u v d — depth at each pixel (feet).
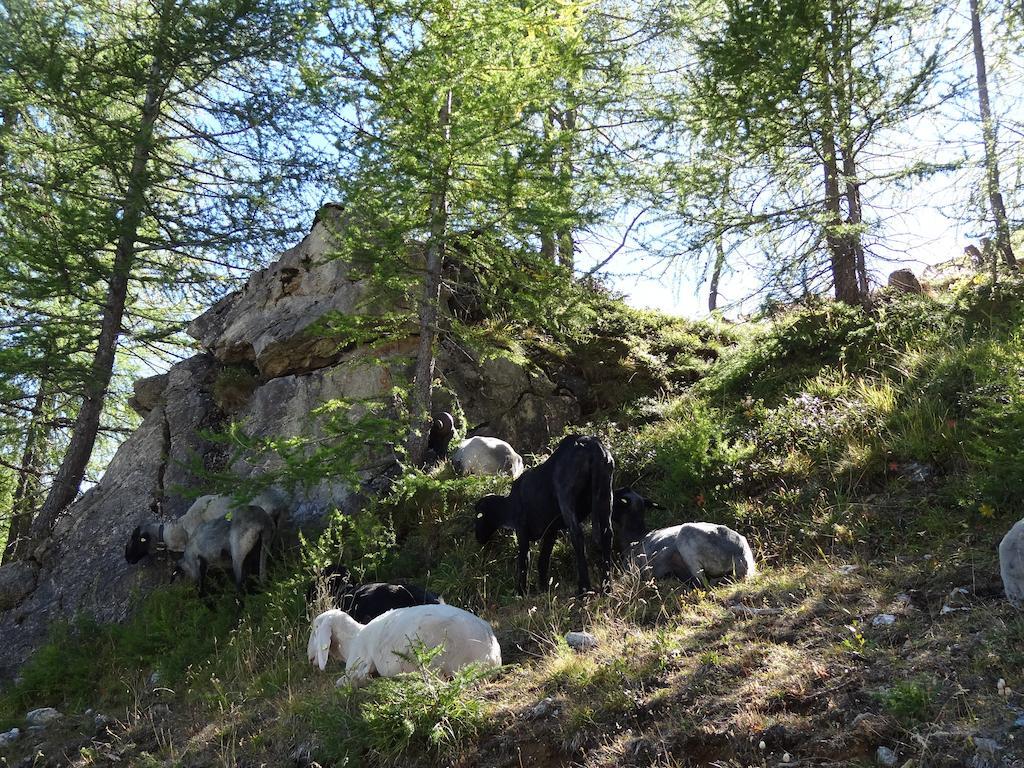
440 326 39.88
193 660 30.48
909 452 29.04
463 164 33.53
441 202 34.35
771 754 15.49
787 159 42.98
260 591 33.88
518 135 33.45
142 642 32.60
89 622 35.47
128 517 42.57
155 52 47.80
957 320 37.35
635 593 24.59
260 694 25.55
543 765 17.66
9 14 46.73
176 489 33.09
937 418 29.71
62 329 46.24
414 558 32.91
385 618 22.38
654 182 41.42
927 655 16.96
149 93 49.88
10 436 50.62
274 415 42.50
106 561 40.70
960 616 18.66
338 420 32.71
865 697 16.05
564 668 20.26
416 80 33.14
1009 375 28.73
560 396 44.98
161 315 56.80
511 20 33.81
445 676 20.97
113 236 46.57
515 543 32.12
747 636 19.86
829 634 19.06
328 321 37.81
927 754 14.07
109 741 26.84
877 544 25.61
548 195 33.55
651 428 39.52
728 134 43.24
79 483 47.06
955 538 23.91
